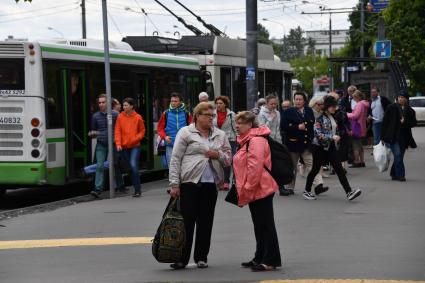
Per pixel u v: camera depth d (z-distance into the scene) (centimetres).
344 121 2434
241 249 1309
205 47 3164
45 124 1961
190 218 1159
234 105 3284
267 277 1082
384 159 2359
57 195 2322
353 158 2752
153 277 1104
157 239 1144
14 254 1322
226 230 1498
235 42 3353
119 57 2331
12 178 1956
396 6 6669
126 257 1273
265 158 1123
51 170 1983
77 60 2105
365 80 3581
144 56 2470
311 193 1945
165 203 1936
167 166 2086
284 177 1128
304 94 1953
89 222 1650
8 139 1961
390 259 1191
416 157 3162
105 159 2078
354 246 1307
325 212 1700
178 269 1159
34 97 1948
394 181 2305
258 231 1141
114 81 2303
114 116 2083
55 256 1294
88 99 2147
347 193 1866
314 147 1880
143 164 2453
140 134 2073
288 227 1512
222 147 1174
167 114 2083
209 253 1278
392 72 3538
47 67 1983
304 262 1183
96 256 1285
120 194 2147
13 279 1121
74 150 2097
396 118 2302
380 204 1817
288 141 1958
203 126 1165
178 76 2683
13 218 1728
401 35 6669
